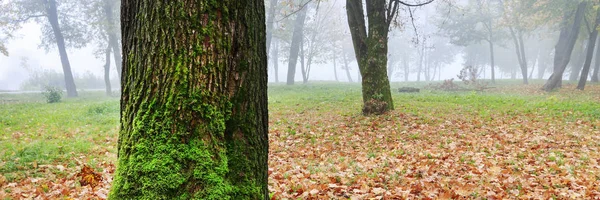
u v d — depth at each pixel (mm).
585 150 7895
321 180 6211
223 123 2162
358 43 12984
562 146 8305
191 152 2053
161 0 2102
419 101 17172
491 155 7711
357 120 11961
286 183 6066
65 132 10555
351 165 7289
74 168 6883
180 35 2070
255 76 2361
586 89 24062
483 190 5551
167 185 2004
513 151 7953
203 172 2051
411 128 10617
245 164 2279
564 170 6484
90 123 12359
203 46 2084
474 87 28344
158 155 2049
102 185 5898
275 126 11734
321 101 18359
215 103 2123
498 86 31734
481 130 10180
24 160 7059
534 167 6758
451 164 7105
